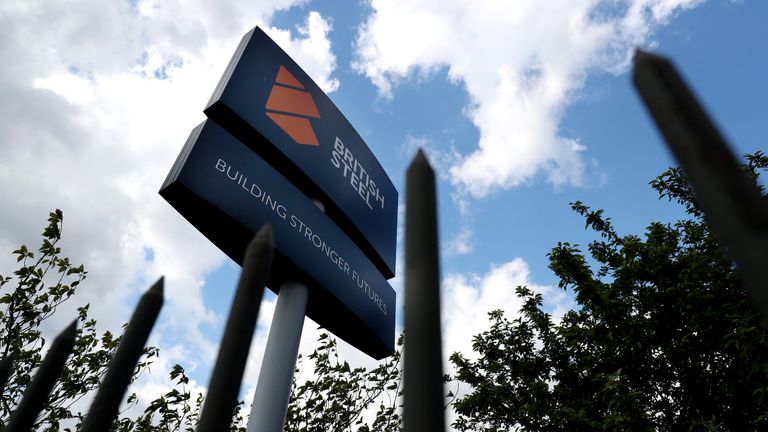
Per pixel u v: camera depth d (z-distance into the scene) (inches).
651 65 20.7
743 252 14.9
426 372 23.2
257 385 193.6
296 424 340.2
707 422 275.9
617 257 379.9
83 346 311.1
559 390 353.7
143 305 34.7
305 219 228.8
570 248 366.3
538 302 430.9
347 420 344.2
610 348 336.2
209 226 193.6
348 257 253.8
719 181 16.6
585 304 361.7
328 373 351.3
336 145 279.9
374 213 298.7
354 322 245.9
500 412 372.8
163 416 277.4
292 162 235.5
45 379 36.0
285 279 218.7
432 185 29.8
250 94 229.0
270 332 206.7
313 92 277.3
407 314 25.5
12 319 262.5
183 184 177.8
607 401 294.8
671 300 326.3
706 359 308.7
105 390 31.4
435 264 26.9
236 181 199.0
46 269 273.3
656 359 328.2
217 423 27.0
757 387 268.8
